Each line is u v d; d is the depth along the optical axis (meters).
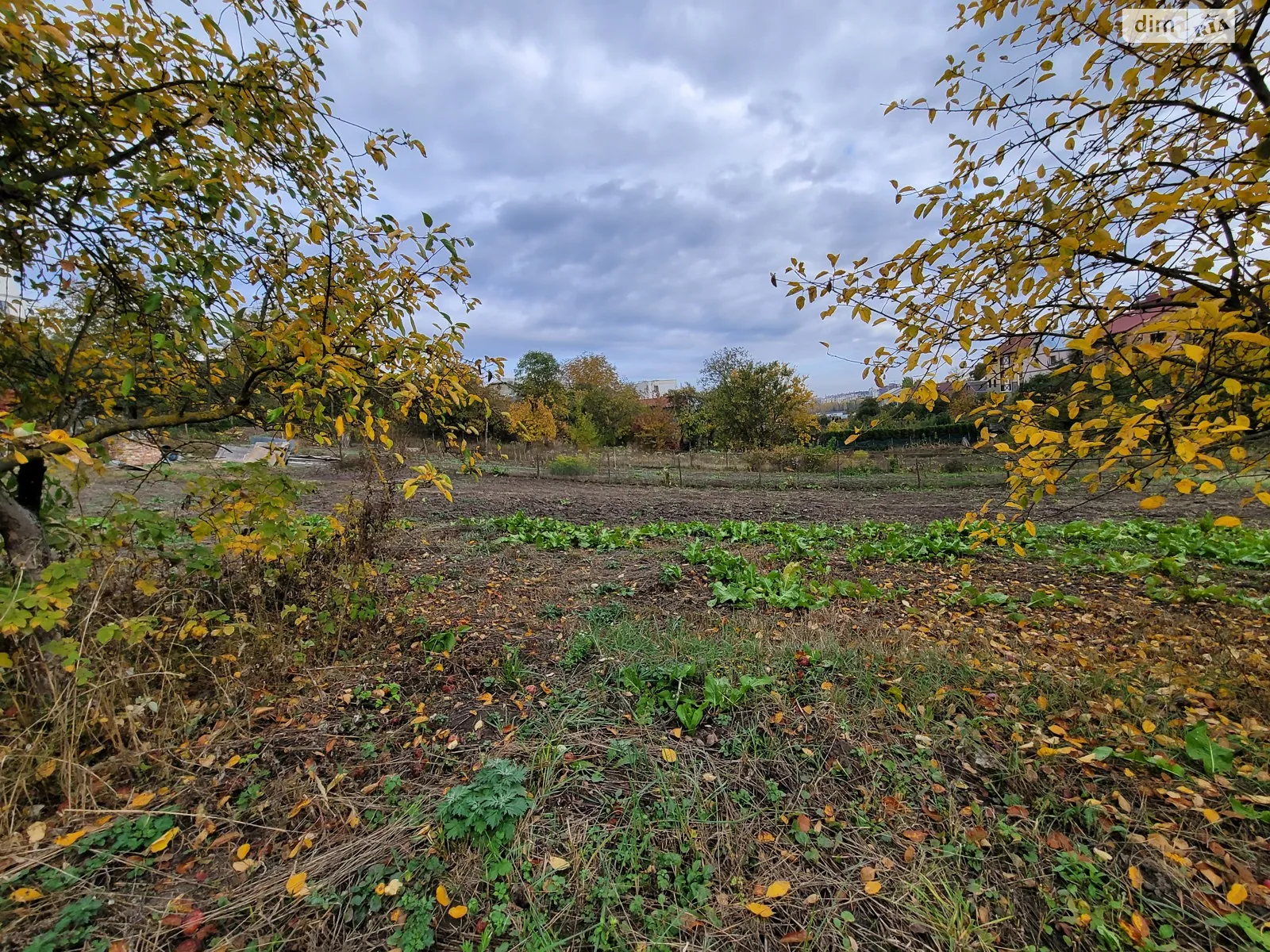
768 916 1.59
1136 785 2.03
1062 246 1.72
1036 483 2.24
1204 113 1.97
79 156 2.24
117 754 2.20
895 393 2.40
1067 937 1.51
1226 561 5.31
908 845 1.83
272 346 2.30
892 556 5.95
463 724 2.57
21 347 2.56
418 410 2.99
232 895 1.65
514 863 1.76
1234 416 1.68
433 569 5.36
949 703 2.68
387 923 1.56
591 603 4.34
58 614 1.87
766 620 3.91
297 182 2.77
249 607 3.31
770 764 2.25
